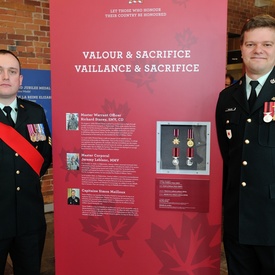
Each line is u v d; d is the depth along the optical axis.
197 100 1.77
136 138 1.85
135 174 1.88
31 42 3.94
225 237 1.77
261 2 6.01
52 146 1.94
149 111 1.82
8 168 1.88
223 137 1.74
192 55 1.74
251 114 1.57
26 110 2.01
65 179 1.95
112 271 1.98
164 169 1.85
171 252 1.90
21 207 1.92
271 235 1.54
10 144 1.89
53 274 2.74
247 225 1.58
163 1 1.73
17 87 1.93
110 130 1.87
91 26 1.81
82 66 1.84
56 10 1.82
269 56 1.51
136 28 1.77
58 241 2.01
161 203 1.88
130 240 1.94
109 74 1.83
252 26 1.51
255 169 1.55
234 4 5.63
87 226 1.97
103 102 1.85
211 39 1.72
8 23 3.76
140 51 1.78
